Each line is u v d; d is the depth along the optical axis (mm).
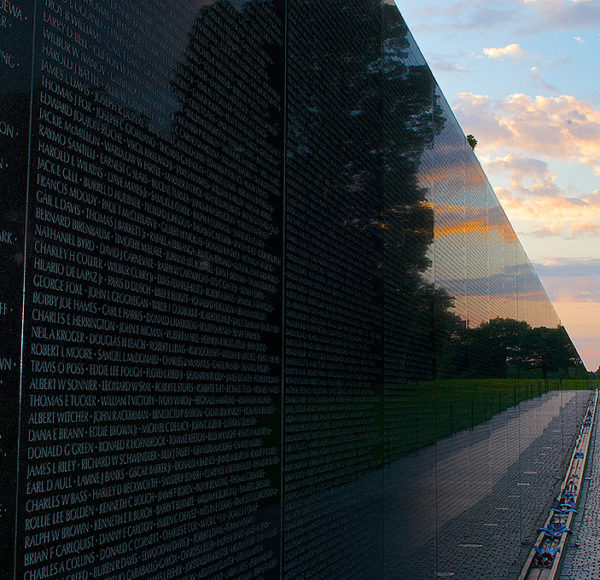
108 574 2719
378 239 6609
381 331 6574
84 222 2686
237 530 3742
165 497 3098
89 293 2691
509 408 14758
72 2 2678
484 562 10594
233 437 3746
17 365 2357
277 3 4594
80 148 2686
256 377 4059
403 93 7688
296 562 4508
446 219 9477
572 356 43344
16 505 2328
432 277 8570
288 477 4445
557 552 13289
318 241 5160
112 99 2879
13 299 2355
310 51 5152
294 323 4652
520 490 15227
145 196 3066
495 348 13570
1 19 2361
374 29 6785
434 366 8477
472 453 10430
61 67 2607
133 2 3039
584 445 34594
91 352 2684
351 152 5984
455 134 10289
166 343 3162
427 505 7824
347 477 5512
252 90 4180
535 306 22547
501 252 15055
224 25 3865
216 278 3645
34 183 2463
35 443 2412
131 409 2893
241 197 3971
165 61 3275
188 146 3430
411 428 7375
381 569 6215
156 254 3123
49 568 2443
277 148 4500
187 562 3248
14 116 2396
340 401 5449
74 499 2568
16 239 2379
